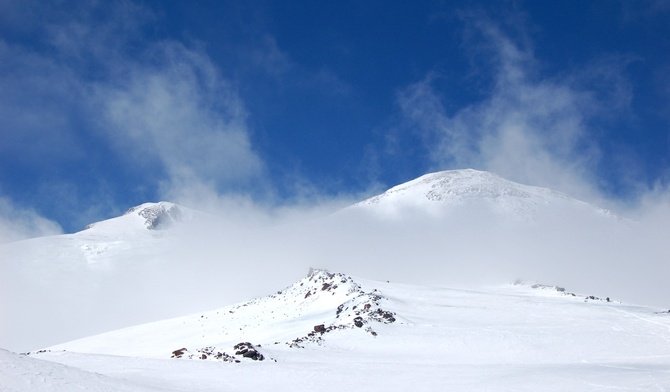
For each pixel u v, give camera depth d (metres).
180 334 68.38
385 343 45.53
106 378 25.69
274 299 78.12
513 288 98.88
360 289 65.31
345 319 53.19
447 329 50.19
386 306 57.56
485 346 44.84
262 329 59.38
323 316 59.09
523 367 36.19
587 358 41.31
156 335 70.75
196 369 33.19
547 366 36.69
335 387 30.08
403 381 31.59
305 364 36.25
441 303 63.22
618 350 43.75
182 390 27.52
